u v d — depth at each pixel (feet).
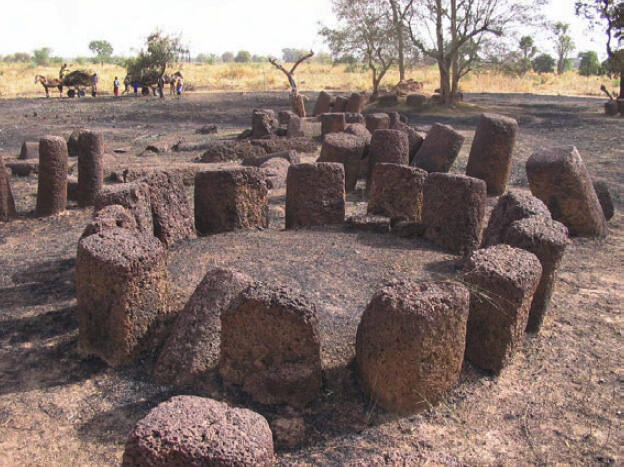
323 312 18.16
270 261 22.11
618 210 34.42
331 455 12.78
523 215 20.06
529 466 12.40
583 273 23.67
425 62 130.31
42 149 33.09
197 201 26.08
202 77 180.04
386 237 25.62
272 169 40.57
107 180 42.91
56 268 24.84
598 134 69.97
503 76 167.53
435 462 10.55
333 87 155.43
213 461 10.28
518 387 15.21
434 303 13.60
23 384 15.70
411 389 13.91
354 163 37.11
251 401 14.51
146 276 16.24
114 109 102.63
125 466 10.71
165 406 11.29
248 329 14.49
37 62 289.53
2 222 32.55
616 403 14.56
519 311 15.39
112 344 16.24
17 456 12.96
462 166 47.65
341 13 115.03
